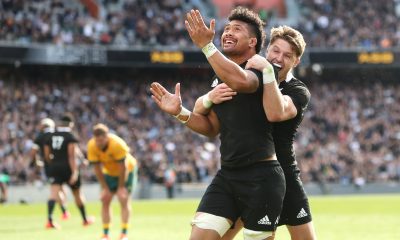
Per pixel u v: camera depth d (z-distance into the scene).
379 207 61.84
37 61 98.00
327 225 41.66
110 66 109.44
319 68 120.00
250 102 14.70
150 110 106.12
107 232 31.83
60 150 39.12
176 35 110.25
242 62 15.36
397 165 101.69
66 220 45.34
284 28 16.41
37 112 100.12
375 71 120.56
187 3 119.81
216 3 123.00
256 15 15.30
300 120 16.30
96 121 102.12
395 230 37.91
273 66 15.33
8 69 104.00
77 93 106.00
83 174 83.06
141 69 112.12
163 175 89.31
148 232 36.75
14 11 102.69
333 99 115.94
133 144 96.88
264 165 14.77
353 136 107.56
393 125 112.44
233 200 14.88
